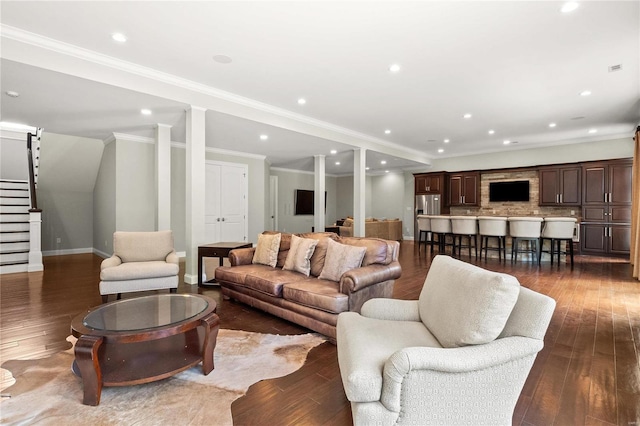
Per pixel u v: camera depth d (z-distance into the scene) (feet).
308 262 11.14
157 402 5.90
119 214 19.65
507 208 27.43
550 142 25.21
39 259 17.29
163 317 6.93
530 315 4.46
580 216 23.61
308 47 10.45
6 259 16.90
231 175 25.67
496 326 4.43
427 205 30.91
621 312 10.91
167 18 8.86
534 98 15.23
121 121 16.57
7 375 6.76
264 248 12.61
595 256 22.50
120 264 12.09
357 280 8.62
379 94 14.71
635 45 10.28
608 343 8.48
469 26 9.24
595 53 10.83
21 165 23.09
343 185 41.29
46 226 23.39
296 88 14.01
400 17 8.80
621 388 6.39
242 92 14.51
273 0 8.08
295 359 7.64
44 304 11.44
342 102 15.84
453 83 13.42
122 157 19.72
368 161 29.71
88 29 9.43
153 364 6.60
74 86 11.48
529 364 4.34
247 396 6.15
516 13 8.61
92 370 5.74
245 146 23.03
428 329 5.92
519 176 26.91
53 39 9.96
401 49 10.58
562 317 10.42
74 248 24.61
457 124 19.95
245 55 10.99
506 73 12.42
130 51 10.75
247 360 7.56
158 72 12.32
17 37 9.51
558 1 8.11
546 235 19.24
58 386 6.36
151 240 13.17
